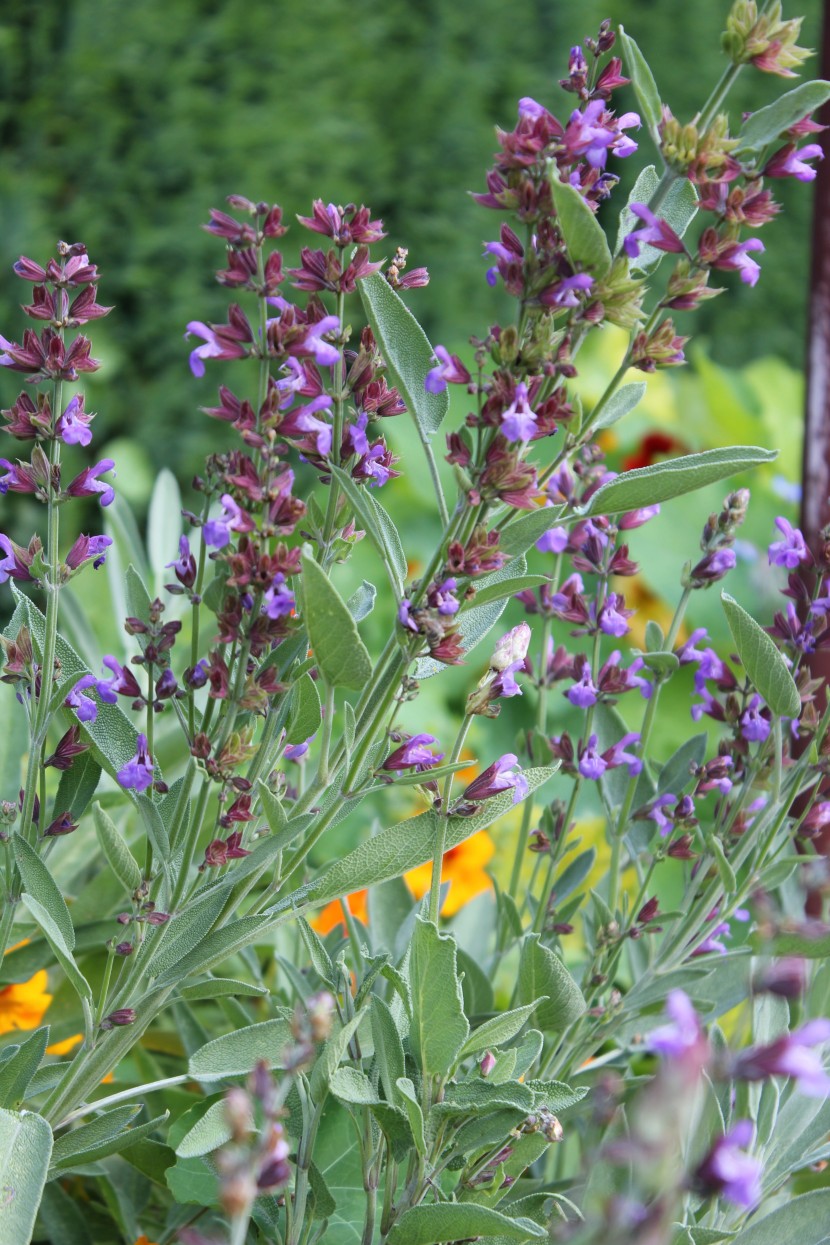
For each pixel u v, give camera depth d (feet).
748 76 17.29
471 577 4.09
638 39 16.79
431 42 15.66
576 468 4.58
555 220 4.07
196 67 14.87
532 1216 4.20
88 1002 4.20
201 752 4.14
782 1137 4.37
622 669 4.59
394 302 4.18
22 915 4.83
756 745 4.54
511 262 4.09
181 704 4.22
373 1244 4.32
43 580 4.25
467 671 9.52
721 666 4.52
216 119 14.85
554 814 4.70
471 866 5.65
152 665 4.21
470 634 4.33
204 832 4.76
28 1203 4.01
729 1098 4.30
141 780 4.19
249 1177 3.72
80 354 4.24
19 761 4.96
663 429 11.76
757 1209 4.40
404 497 10.76
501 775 4.22
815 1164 4.56
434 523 10.74
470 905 5.00
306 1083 4.26
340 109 15.25
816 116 4.80
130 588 4.30
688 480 4.10
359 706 4.17
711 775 4.51
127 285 14.61
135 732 4.28
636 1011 4.50
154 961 4.22
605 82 4.20
